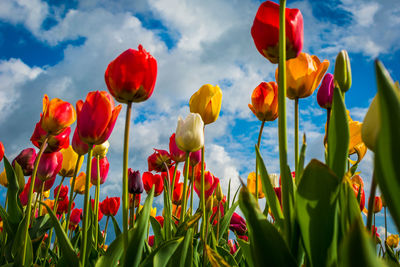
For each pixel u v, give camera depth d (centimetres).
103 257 49
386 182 22
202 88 75
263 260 34
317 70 52
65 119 67
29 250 60
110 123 51
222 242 90
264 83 70
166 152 106
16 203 68
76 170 69
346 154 35
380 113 22
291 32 46
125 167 46
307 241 35
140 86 48
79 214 118
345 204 36
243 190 34
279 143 39
